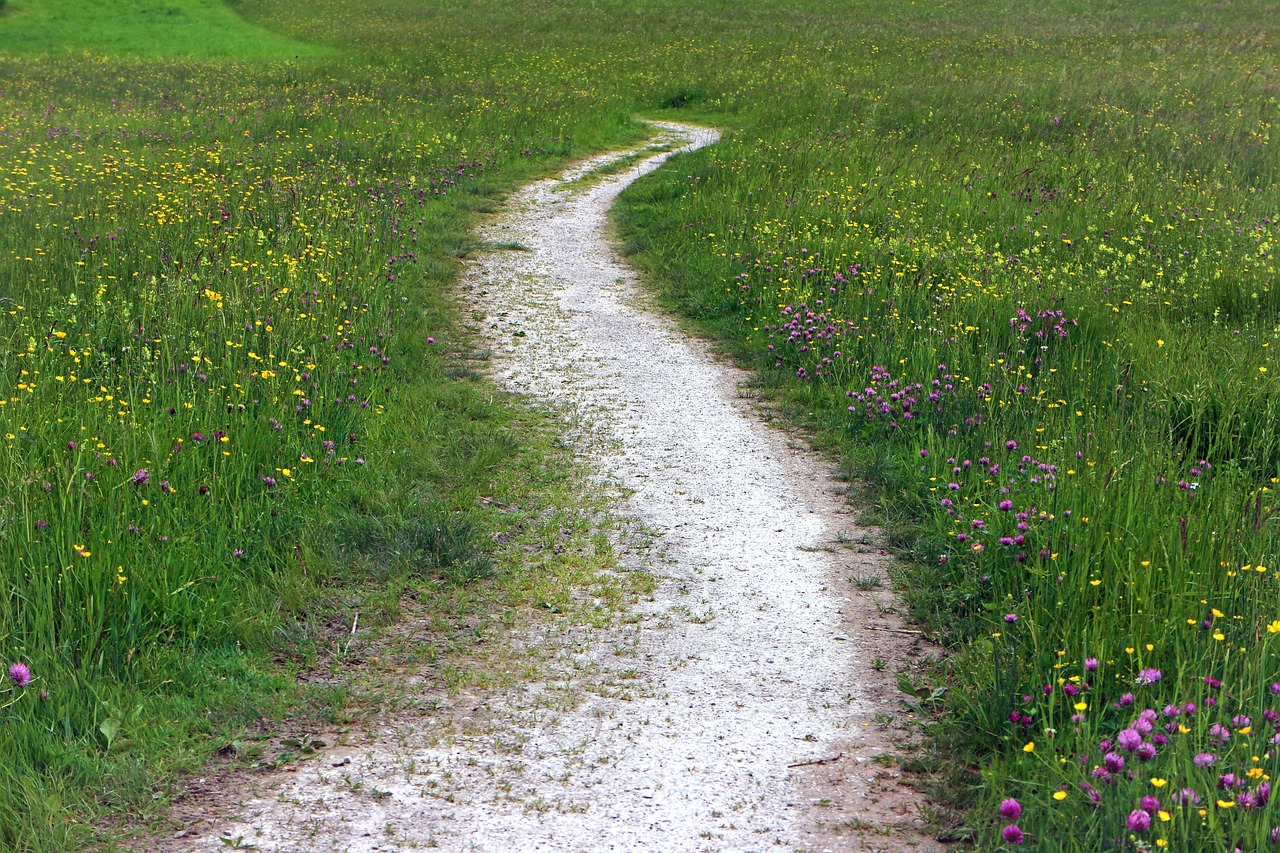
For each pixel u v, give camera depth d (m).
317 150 18.42
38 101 25.17
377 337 9.34
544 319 11.02
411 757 4.36
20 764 4.02
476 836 3.88
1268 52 27.27
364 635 5.31
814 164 17.11
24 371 7.30
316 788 4.14
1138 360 8.43
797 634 5.39
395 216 13.95
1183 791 3.43
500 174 17.91
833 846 3.84
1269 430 7.03
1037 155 16.92
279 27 41.72
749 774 4.27
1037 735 4.28
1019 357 8.76
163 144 19.56
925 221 13.73
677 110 25.77
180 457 6.30
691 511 6.81
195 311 8.82
